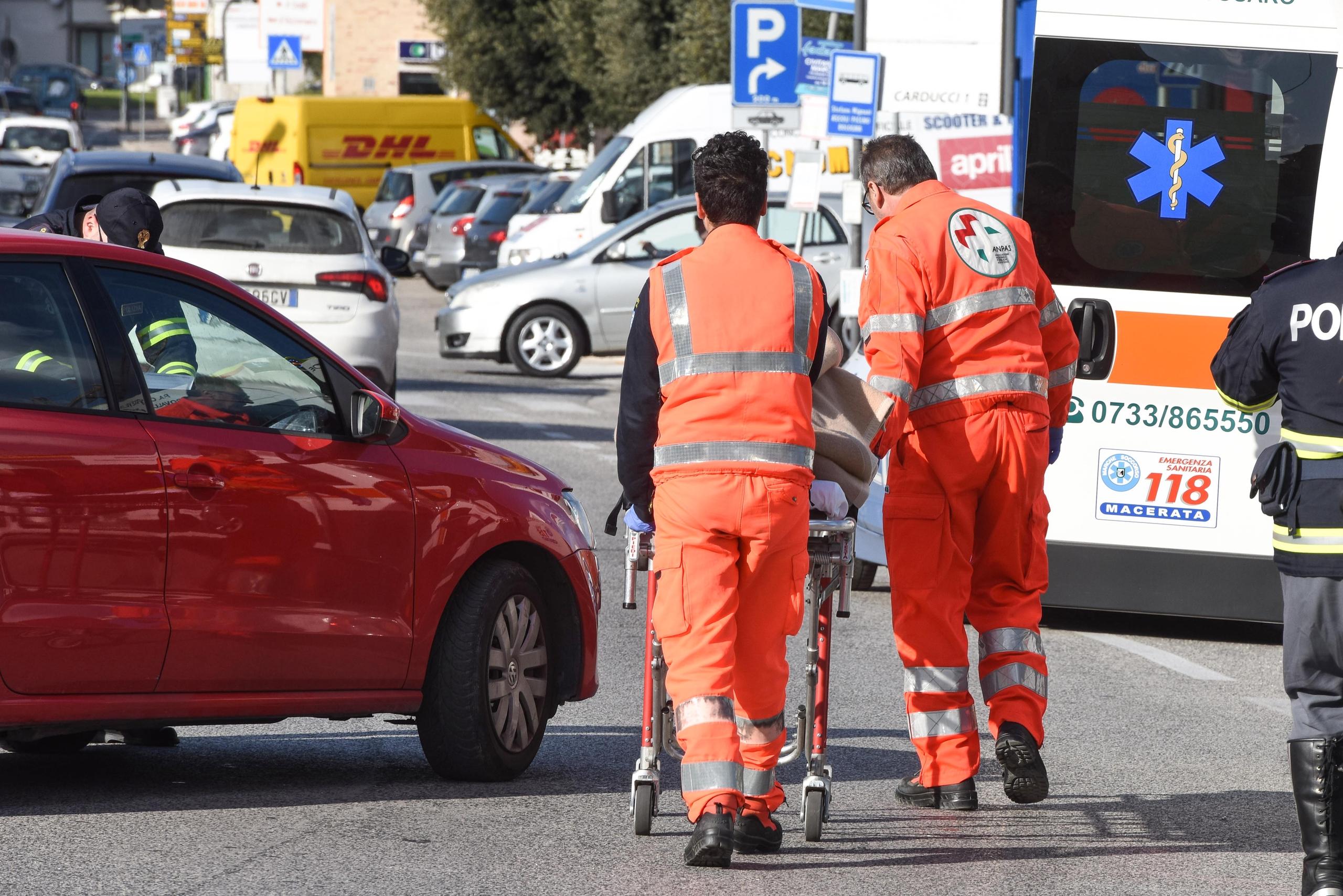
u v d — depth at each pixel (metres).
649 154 75.75
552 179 88.56
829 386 16.53
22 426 15.95
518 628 19.14
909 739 21.45
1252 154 27.77
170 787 18.36
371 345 44.75
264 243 44.56
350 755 20.33
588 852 16.17
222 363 17.50
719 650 15.27
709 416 15.23
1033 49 27.97
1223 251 27.70
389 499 18.11
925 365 17.61
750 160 15.88
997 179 51.34
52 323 16.41
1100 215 27.86
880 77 44.72
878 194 18.03
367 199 112.00
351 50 167.75
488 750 18.69
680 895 14.95
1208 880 15.88
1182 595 27.84
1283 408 15.03
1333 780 14.61
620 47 96.62
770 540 15.22
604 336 64.12
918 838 16.97
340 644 17.70
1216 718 22.97
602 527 36.41
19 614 15.74
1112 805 18.48
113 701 16.41
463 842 16.44
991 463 17.48
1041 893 15.34
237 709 17.19
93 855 15.64
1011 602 17.88
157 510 16.50
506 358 64.00
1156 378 27.77
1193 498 27.75
